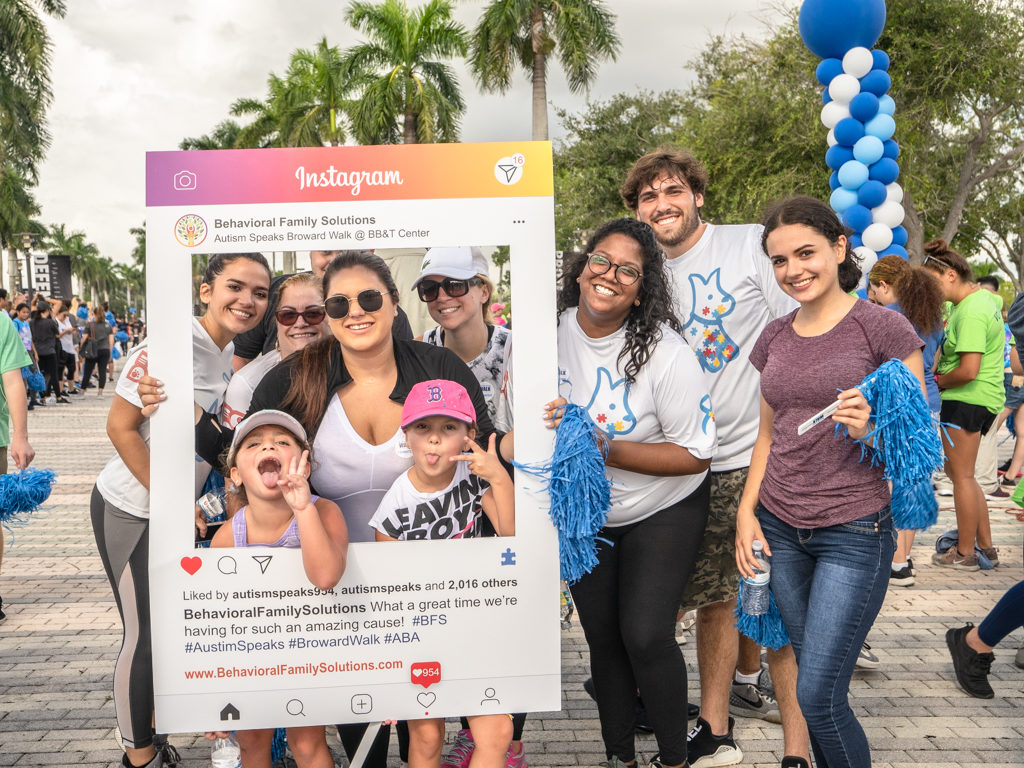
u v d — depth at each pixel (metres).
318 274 2.30
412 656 2.40
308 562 2.29
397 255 2.31
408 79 28.42
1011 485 8.64
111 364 25.33
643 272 2.68
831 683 2.48
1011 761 3.29
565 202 33.22
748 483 2.80
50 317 17.36
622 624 2.77
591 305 2.64
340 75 31.67
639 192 3.24
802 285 2.54
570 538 2.41
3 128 26.62
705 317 3.21
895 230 7.40
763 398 2.75
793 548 2.64
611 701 2.93
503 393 2.38
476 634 2.41
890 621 4.88
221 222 2.28
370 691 2.40
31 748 3.39
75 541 6.80
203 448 2.33
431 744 2.53
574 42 23.22
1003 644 4.55
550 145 2.32
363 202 2.29
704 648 3.26
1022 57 21.39
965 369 5.54
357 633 2.38
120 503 2.76
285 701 2.38
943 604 5.16
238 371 2.31
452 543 2.38
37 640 4.61
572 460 2.35
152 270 2.28
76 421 14.68
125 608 2.81
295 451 2.30
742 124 22.73
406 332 2.32
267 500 2.32
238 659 2.36
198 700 2.36
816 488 2.55
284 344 2.31
